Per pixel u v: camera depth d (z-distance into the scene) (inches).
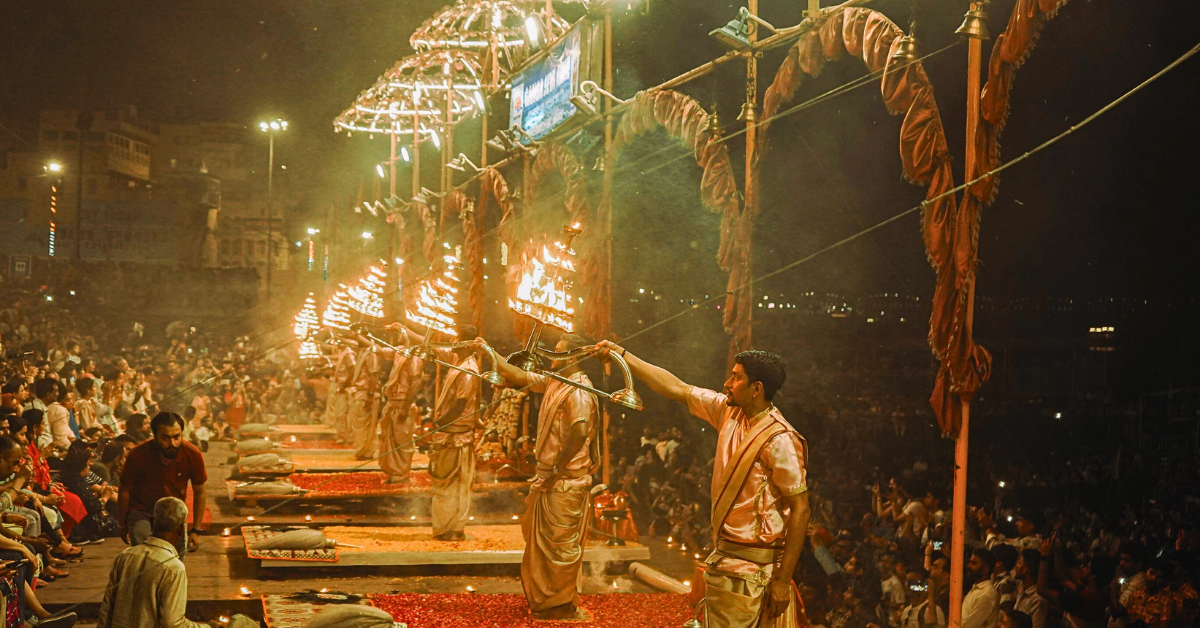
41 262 1615.4
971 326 248.7
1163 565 306.2
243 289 1673.2
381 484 520.4
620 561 399.9
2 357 593.9
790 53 325.4
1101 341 823.7
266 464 542.6
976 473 534.0
